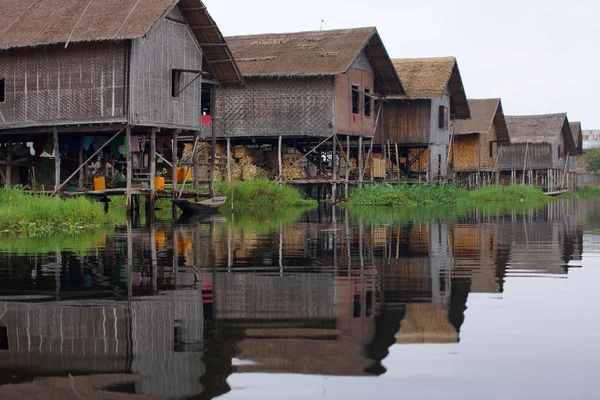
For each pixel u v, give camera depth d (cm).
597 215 2353
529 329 569
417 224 1791
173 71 2180
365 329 563
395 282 805
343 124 3045
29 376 443
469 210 2616
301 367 461
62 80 2064
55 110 2070
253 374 447
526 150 4844
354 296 710
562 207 3041
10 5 2167
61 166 2312
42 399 402
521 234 1510
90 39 1923
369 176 3475
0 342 521
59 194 2061
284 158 3183
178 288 756
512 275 873
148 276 844
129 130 2002
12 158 2303
